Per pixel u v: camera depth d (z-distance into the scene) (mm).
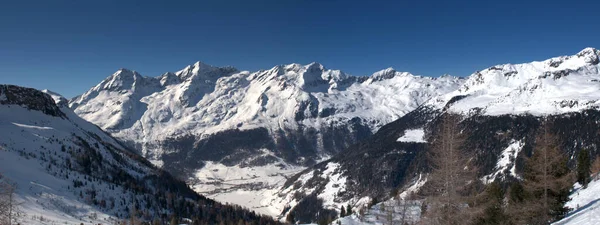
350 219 103250
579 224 34750
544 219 46188
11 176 162750
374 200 153000
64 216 143000
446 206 34250
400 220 50031
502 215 42625
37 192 158625
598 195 51094
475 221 36906
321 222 157875
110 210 178125
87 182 199125
